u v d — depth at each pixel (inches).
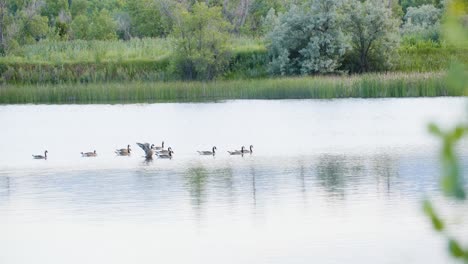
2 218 1175.0
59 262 927.0
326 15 3983.8
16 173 1640.0
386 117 2581.2
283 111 2891.2
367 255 906.1
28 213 1209.4
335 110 2856.8
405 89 3272.6
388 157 1740.9
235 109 3024.1
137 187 1424.7
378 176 1478.8
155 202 1272.1
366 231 1020.5
